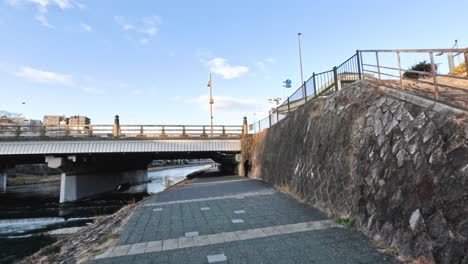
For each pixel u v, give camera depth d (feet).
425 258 13.75
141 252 18.79
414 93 20.10
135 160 120.16
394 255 15.56
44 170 188.24
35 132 81.76
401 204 16.62
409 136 17.90
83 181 88.17
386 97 22.63
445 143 14.67
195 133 92.99
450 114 15.11
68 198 80.69
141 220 28.63
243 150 89.30
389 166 18.90
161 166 357.82
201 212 31.12
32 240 40.96
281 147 50.11
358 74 31.14
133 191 108.68
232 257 17.04
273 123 65.00
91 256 18.45
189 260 16.97
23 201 82.89
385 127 20.99
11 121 135.64
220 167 136.56
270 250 17.76
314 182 30.83
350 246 17.49
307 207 29.63
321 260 15.70
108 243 21.08
